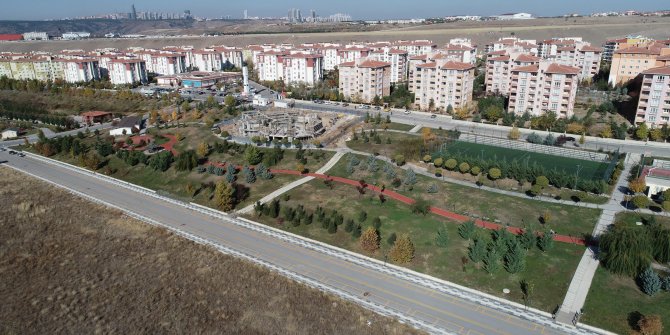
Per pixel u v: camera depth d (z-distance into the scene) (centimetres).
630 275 7875
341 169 13188
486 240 9206
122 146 16162
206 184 12619
